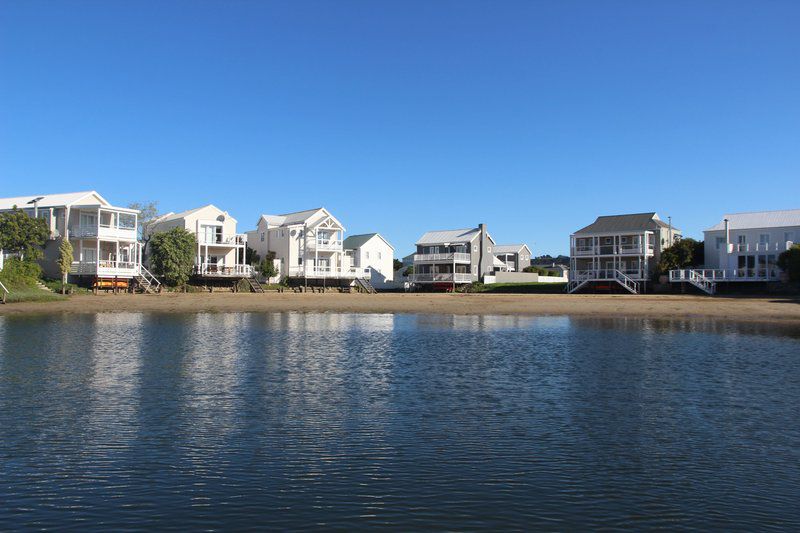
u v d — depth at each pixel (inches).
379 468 444.8
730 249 2787.9
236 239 3193.9
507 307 2194.9
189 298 2358.5
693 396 687.7
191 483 414.9
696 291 2753.4
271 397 674.8
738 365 903.1
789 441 517.0
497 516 363.9
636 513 370.3
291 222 3528.5
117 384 737.0
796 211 2898.6
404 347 1117.7
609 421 578.6
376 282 3937.0
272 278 3383.4
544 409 625.3
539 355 1012.5
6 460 458.9
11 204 2657.5
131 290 2586.1
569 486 412.5
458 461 460.8
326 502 383.6
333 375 813.9
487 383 762.2
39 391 693.9
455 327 1540.4
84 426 551.5
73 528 347.6
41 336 1219.2
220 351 1032.8
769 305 2058.3
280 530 345.7
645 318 1808.6
